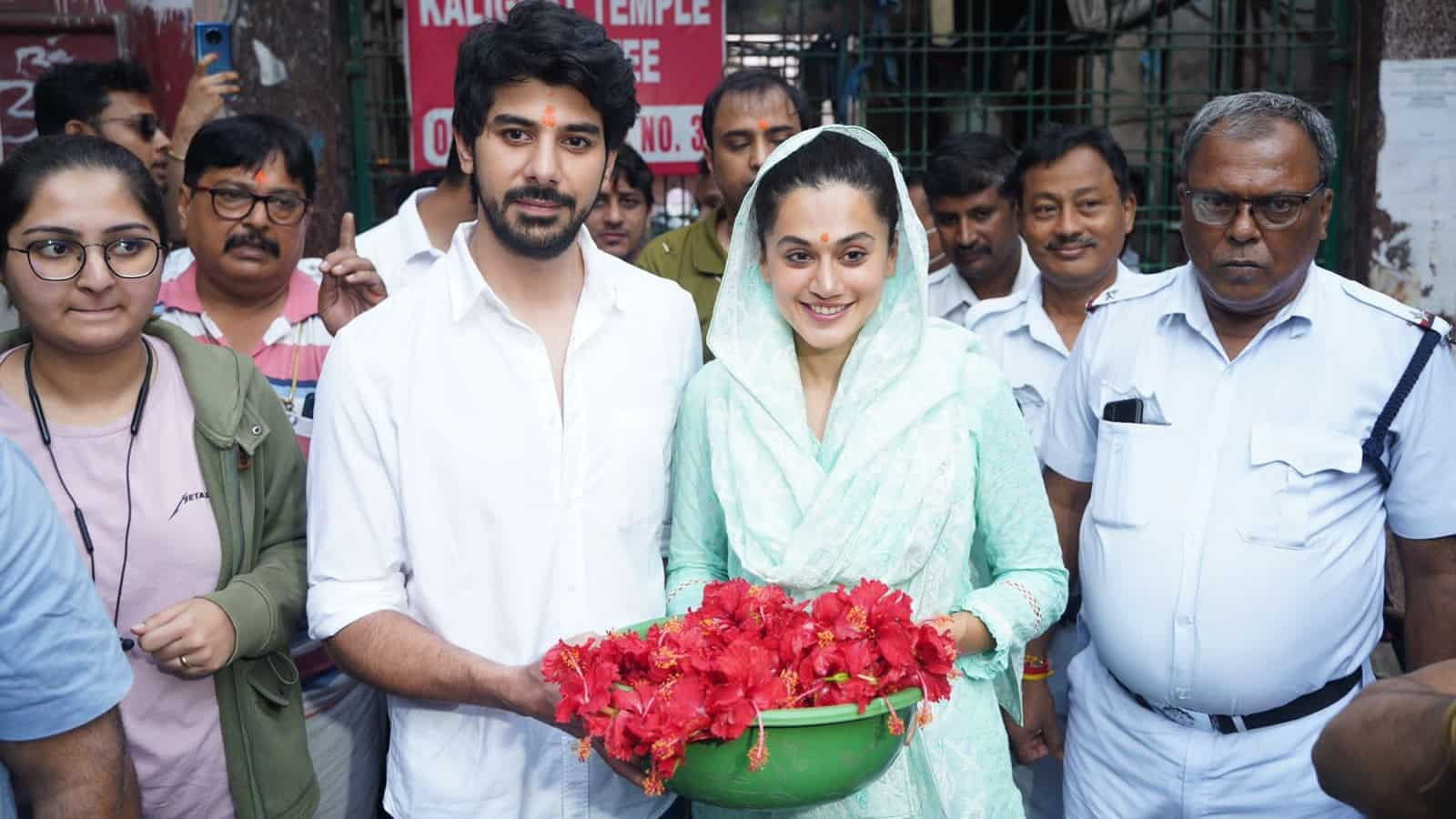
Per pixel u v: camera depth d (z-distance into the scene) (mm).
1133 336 2354
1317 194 2045
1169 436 2244
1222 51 5027
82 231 1831
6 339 2014
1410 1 4219
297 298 2791
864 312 1923
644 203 4031
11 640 1429
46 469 1947
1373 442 2141
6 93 4008
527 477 1938
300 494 2211
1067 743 2539
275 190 2609
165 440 2020
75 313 1853
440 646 1821
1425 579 2209
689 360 2158
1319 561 2125
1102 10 5070
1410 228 4348
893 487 1897
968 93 4809
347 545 1934
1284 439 2143
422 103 4539
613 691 1497
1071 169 2977
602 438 1980
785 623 1625
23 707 1463
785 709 1513
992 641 1891
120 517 1973
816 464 1946
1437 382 2139
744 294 2021
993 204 3432
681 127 4684
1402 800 1085
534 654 1940
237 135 2576
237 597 1959
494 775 1942
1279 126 2041
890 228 1943
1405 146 4301
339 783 2520
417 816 1946
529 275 1992
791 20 4988
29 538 1442
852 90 4863
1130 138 5207
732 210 3492
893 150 5270
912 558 1896
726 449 1982
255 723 2082
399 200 3719
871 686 1521
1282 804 2189
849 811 1906
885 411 1923
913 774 1918
